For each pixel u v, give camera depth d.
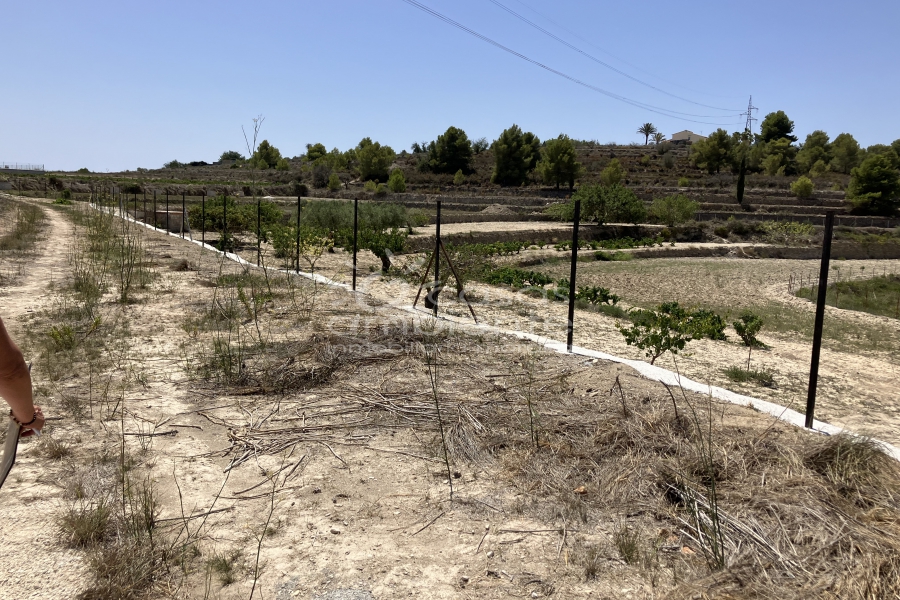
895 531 3.21
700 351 11.28
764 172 97.31
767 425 4.83
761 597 2.72
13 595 2.65
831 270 38.28
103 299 9.62
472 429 4.56
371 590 2.80
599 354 7.18
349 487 3.76
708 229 51.50
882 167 67.75
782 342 14.34
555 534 3.29
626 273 31.59
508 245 35.88
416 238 32.84
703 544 3.15
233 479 3.83
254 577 2.87
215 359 6.20
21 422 1.94
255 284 11.54
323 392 5.43
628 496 3.64
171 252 17.06
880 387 9.53
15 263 13.27
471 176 92.81
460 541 3.21
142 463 3.97
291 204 42.72
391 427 4.68
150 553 2.97
